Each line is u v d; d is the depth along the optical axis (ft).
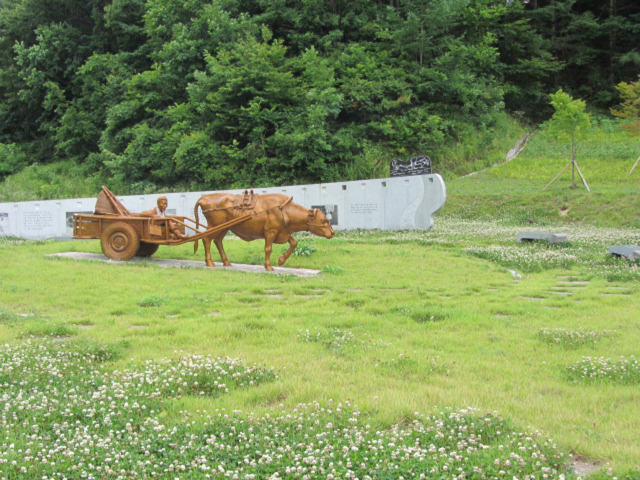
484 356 23.90
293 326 28.48
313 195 79.15
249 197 48.11
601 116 136.67
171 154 104.47
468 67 125.29
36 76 136.56
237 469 13.70
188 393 19.38
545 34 147.02
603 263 50.06
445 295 38.17
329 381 20.48
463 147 114.32
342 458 14.12
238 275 44.45
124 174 109.09
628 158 109.19
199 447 14.75
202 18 110.83
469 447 14.65
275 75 99.04
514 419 16.90
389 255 53.52
